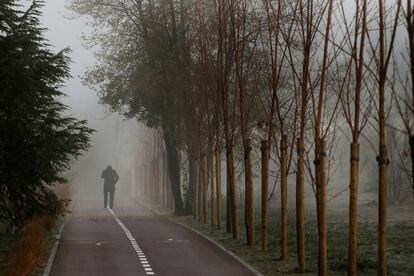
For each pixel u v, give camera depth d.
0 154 38.84
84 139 42.59
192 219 65.56
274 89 34.03
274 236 45.44
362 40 23.27
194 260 34.78
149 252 38.28
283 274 29.95
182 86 63.25
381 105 22.05
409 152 19.86
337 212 65.69
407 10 18.02
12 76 38.94
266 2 33.91
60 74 42.12
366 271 29.59
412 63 17.81
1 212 43.88
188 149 69.06
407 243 37.44
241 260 34.41
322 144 27.53
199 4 50.38
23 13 40.25
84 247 40.88
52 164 41.78
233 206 44.97
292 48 44.44
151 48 66.81
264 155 38.16
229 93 54.28
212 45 49.19
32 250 31.88
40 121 41.19
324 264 27.39
